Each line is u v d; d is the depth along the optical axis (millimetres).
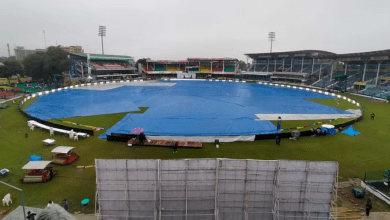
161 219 13609
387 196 16984
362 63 91750
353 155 24938
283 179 13367
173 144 26734
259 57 133000
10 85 79812
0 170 20672
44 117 39469
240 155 24688
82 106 48969
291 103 55188
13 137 29578
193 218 13703
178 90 77125
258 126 34750
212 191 13547
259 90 80625
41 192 17750
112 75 113875
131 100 56562
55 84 83625
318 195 13562
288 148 26703
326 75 102188
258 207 13727
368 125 36594
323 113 44406
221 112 44281
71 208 15898
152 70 138000
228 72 133000
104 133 31125
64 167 21766
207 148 26578
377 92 69062
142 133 27406
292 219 13711
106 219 13719
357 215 15328
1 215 14930
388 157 24469
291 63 117312
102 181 13320
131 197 13438
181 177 13273
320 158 24141
